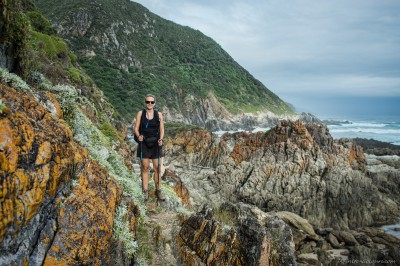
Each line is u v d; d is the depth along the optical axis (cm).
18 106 351
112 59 11006
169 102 11000
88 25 11562
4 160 286
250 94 14900
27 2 3028
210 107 12231
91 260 367
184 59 14488
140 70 11575
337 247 2095
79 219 374
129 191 641
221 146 4772
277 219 577
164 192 824
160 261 525
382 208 3055
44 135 351
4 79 377
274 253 502
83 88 1962
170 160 4769
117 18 12700
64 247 345
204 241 538
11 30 477
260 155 3644
